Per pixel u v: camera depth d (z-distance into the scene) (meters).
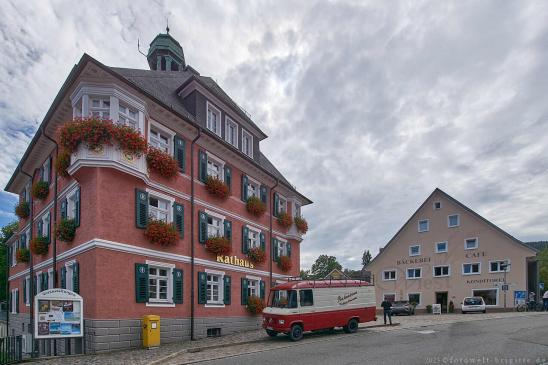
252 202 24.86
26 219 25.94
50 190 20.77
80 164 15.08
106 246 15.08
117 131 15.34
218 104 23.19
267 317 18.38
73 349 15.52
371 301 21.23
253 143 26.97
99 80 15.62
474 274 42.56
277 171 31.70
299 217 31.12
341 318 19.48
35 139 20.75
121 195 15.92
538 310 39.97
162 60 28.62
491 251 41.88
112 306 15.00
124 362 12.24
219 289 21.52
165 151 18.53
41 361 12.57
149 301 16.61
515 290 39.81
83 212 15.86
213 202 21.59
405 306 39.22
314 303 18.61
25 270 25.06
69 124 15.19
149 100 17.25
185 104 21.81
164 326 17.11
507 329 19.80
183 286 18.59
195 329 18.88
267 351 14.68
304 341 17.22
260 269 25.67
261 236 26.09
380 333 19.47
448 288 44.06
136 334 15.69
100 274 14.77
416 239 47.25
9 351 12.74
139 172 16.31
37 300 13.38
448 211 45.53
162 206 18.45
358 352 13.88
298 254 31.17
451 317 30.16
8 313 30.03
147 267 16.62
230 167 23.55
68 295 13.94
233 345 16.50
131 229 16.20
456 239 44.38
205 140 21.06
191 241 19.52
